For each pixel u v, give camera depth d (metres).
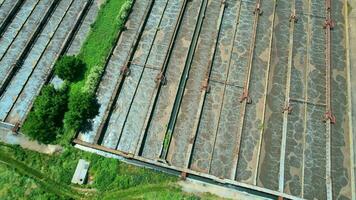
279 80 27.92
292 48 29.08
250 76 28.00
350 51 28.72
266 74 28.06
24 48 29.22
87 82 27.22
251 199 23.61
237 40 29.72
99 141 25.64
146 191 24.14
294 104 26.81
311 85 27.56
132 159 24.89
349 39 29.30
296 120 26.22
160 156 25.00
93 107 26.53
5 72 28.56
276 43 29.61
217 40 29.69
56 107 25.86
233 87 27.61
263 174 24.48
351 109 26.27
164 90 27.66
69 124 25.53
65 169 24.81
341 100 27.02
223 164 24.84
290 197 23.00
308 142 25.41
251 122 26.27
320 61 28.66
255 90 27.48
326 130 25.70
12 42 29.92
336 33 29.98
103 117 26.27
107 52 28.97
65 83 27.55
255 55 29.00
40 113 25.55
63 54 29.19
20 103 27.28
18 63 28.75
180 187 24.11
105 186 24.28
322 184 24.02
